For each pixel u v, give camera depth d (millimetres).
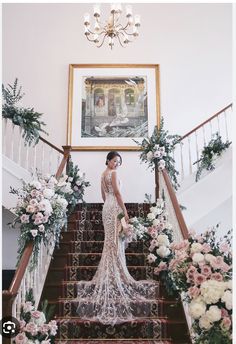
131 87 7914
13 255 6641
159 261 4094
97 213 6090
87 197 7410
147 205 6379
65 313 3912
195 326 2557
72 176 5934
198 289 2451
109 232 4168
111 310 3758
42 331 2980
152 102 7832
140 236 4406
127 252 5086
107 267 4031
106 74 7961
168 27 8211
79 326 3639
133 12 8242
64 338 3605
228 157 5699
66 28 8164
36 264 3871
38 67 7980
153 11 8273
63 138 7676
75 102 7809
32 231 3818
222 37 8195
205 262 2592
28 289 3521
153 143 6078
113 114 7797
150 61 8047
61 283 4293
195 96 7902
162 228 4332
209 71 8031
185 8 8312
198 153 7031
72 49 8070
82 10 8227
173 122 7762
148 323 3658
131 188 7500
